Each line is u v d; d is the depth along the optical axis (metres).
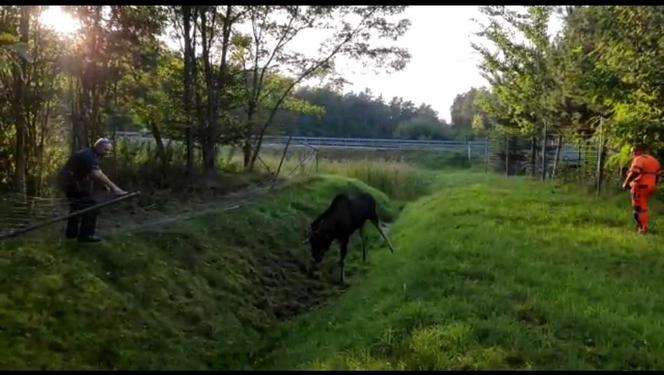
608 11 15.63
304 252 13.73
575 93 19.03
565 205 16.16
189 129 17.03
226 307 9.85
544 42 24.00
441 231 13.02
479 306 7.85
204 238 11.81
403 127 73.00
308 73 21.58
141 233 11.03
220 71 18.84
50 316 7.63
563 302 8.02
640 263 10.05
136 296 8.91
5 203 10.59
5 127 12.27
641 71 14.87
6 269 8.20
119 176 14.67
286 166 23.86
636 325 7.29
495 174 35.25
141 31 14.95
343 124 71.12
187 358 8.00
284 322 10.13
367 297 9.61
